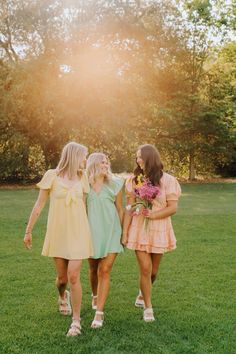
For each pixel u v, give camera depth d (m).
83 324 4.48
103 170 4.63
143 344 4.00
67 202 4.41
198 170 26.61
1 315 4.70
